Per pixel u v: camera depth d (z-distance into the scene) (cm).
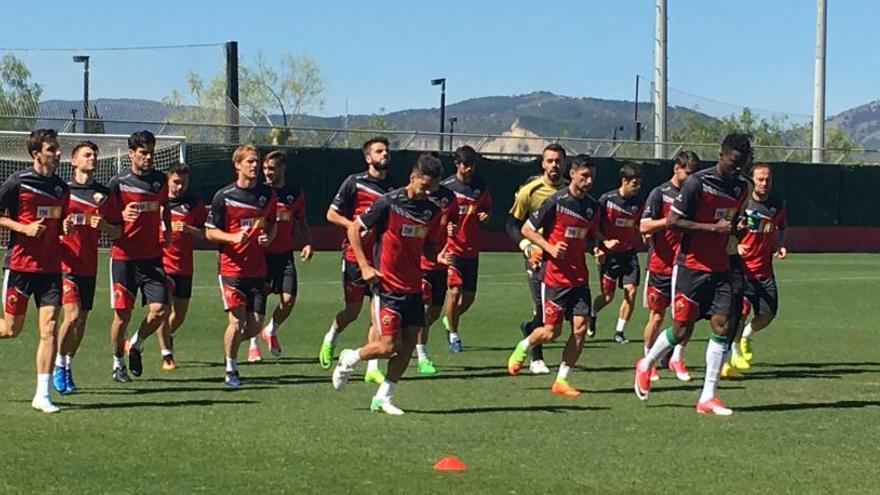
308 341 1451
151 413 916
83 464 722
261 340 1416
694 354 1392
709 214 944
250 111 6116
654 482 696
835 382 1148
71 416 897
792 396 1052
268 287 1273
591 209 1038
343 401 989
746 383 1139
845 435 856
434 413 934
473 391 1061
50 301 931
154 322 1098
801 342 1488
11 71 4788
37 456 743
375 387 1073
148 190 1087
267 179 1270
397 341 915
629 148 3847
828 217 3981
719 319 949
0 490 655
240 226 1095
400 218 902
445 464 727
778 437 845
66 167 3020
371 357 923
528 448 792
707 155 3859
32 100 4581
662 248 1147
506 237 3616
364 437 823
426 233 911
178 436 818
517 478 701
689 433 856
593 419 913
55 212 934
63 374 1020
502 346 1426
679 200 944
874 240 4062
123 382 1093
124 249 1087
